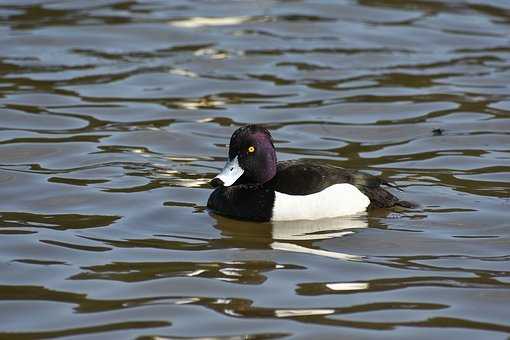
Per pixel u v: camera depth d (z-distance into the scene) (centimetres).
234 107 1759
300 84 1872
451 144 1590
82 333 959
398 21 2222
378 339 952
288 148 1573
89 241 1208
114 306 1020
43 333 959
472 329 975
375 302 1036
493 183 1416
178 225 1264
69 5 2319
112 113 1722
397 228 1249
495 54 2023
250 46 2073
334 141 1609
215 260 1149
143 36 2123
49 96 1792
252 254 1170
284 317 996
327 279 1097
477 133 1636
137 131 1638
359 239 1216
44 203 1340
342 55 2023
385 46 2073
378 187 1316
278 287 1072
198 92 1831
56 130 1639
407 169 1480
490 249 1187
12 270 1116
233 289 1065
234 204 1288
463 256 1166
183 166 1494
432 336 959
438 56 2017
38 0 2347
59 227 1255
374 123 1689
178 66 1962
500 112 1730
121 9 2298
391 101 1784
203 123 1680
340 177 1294
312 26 2189
